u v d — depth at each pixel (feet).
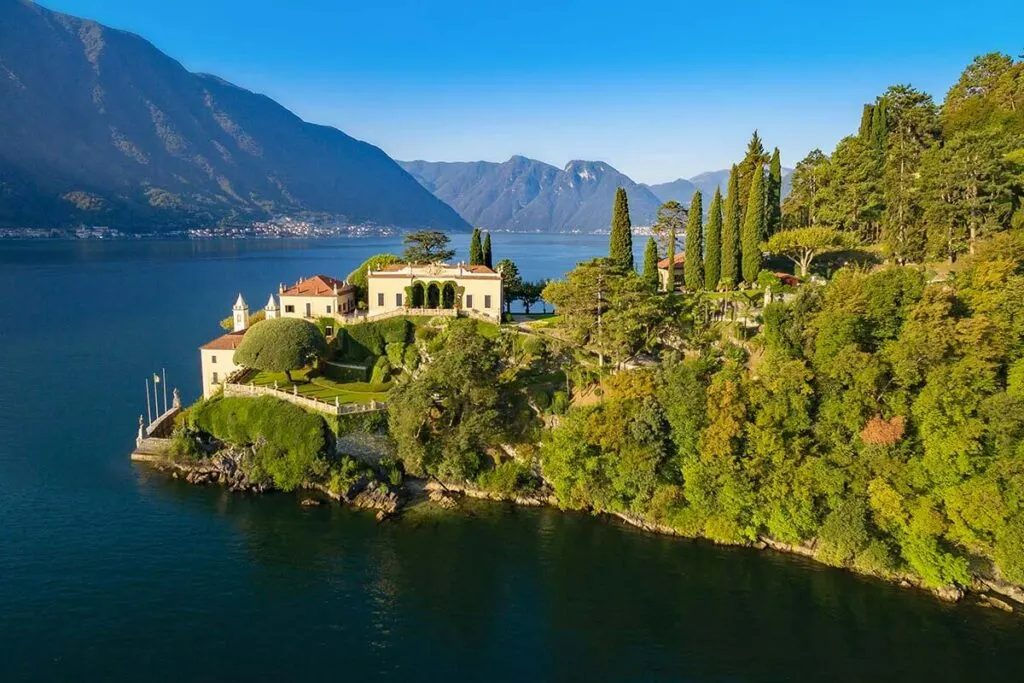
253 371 313.32
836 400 210.59
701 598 188.55
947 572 185.78
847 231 340.80
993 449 188.96
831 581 195.62
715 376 240.94
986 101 354.74
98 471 264.93
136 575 193.88
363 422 264.11
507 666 161.48
